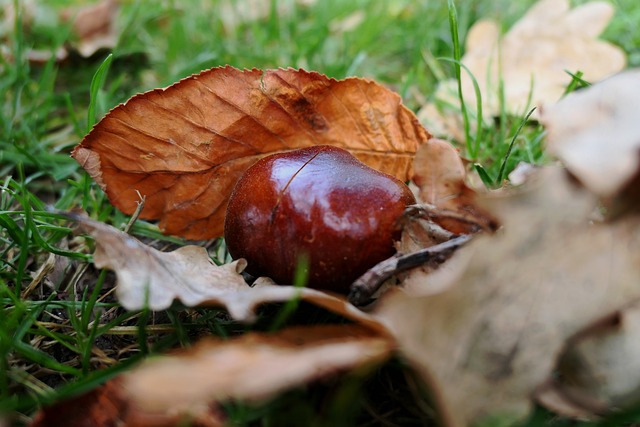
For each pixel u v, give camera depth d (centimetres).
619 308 12
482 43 25
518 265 12
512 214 12
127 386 12
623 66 23
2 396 13
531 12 25
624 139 12
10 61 27
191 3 33
